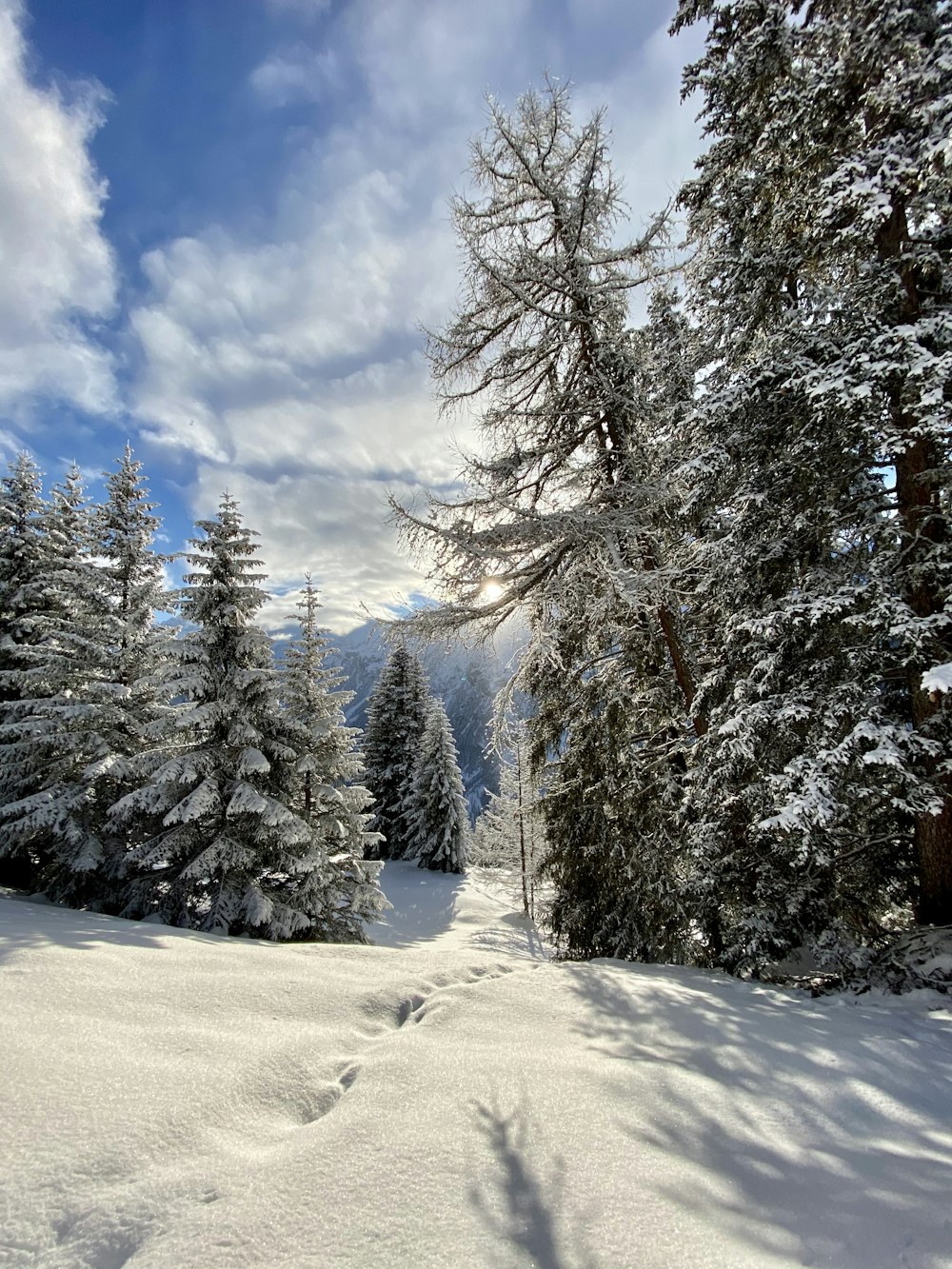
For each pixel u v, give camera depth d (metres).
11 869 13.93
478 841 38.50
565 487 9.05
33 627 14.83
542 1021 4.12
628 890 8.36
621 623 8.63
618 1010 4.39
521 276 7.94
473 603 8.52
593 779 9.16
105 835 12.22
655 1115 2.76
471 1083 3.02
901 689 6.39
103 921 7.42
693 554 7.92
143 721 13.40
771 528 7.00
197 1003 4.06
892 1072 3.47
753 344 7.98
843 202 5.56
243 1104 2.83
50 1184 2.11
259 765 11.28
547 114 7.74
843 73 5.83
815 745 5.62
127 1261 1.80
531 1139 2.50
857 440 6.07
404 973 5.31
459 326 8.36
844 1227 2.00
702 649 8.93
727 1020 4.29
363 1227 1.95
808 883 6.17
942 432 4.97
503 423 8.84
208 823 11.66
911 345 5.19
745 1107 2.91
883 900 6.91
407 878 33.22
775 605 6.38
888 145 5.48
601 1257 1.81
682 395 9.77
